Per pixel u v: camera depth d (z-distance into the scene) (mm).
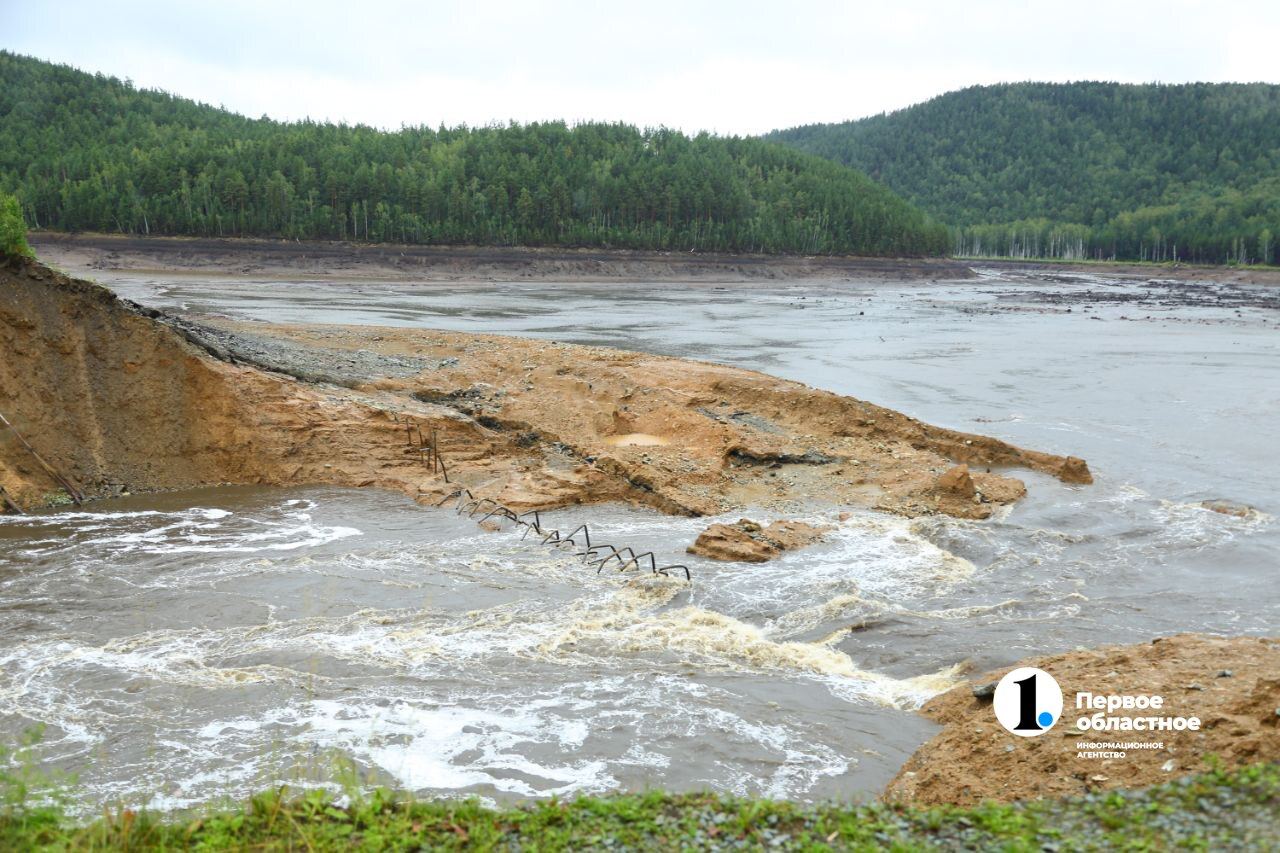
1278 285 166875
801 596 22125
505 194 157375
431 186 152625
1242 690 13570
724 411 37562
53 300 30609
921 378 56312
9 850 9773
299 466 31656
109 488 29812
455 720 15930
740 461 32812
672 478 30453
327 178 150375
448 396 38219
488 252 147375
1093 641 19391
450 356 46625
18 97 189750
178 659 18234
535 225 159125
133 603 21047
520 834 10688
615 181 167875
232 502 29281
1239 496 31578
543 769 14406
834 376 56344
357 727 15609
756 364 60312
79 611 20578
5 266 30047
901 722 16141
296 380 35406
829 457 33781
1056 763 12969
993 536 26703
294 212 145125
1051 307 115125
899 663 18578
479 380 41594
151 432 31141
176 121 198375
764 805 11328
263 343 41000
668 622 20406
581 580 23000
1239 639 15938
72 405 30172
